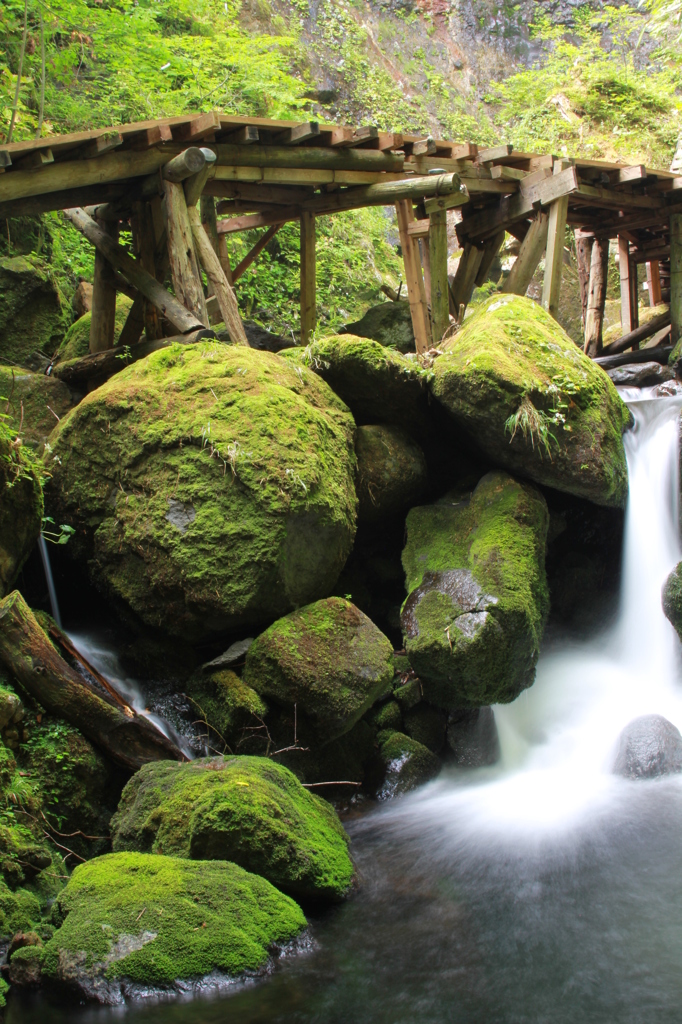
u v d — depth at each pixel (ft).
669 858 14.43
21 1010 10.59
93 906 11.69
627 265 39.42
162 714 17.34
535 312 22.27
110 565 17.97
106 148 19.69
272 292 37.55
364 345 19.90
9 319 24.94
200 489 16.58
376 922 12.79
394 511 21.21
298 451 16.58
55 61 32.63
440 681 18.07
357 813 17.06
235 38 42.14
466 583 18.26
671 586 20.24
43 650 15.14
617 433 20.99
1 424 16.52
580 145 53.57
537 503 19.76
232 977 11.09
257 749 16.19
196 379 17.54
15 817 13.41
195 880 12.14
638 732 18.28
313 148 24.48
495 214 30.50
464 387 19.62
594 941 12.12
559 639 22.48
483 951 11.95
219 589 16.17
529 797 17.34
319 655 16.20
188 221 21.68
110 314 24.26
